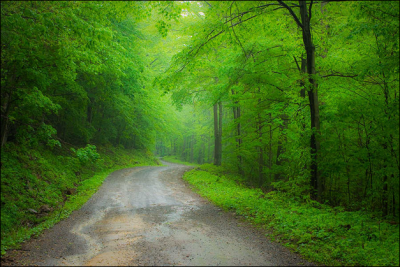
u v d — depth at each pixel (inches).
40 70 368.8
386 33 283.9
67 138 820.0
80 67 442.0
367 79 386.6
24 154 457.7
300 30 426.9
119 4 283.7
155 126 1240.2
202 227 287.9
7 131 431.2
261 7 337.7
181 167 1197.1
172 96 799.1
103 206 391.9
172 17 311.6
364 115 354.9
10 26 265.1
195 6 601.3
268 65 457.7
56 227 288.2
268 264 191.5
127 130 1235.2
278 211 327.9
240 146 681.0
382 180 367.9
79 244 235.0
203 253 212.1
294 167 460.8
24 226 286.2
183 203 420.5
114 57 516.4
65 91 599.5
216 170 858.8
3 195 317.7
